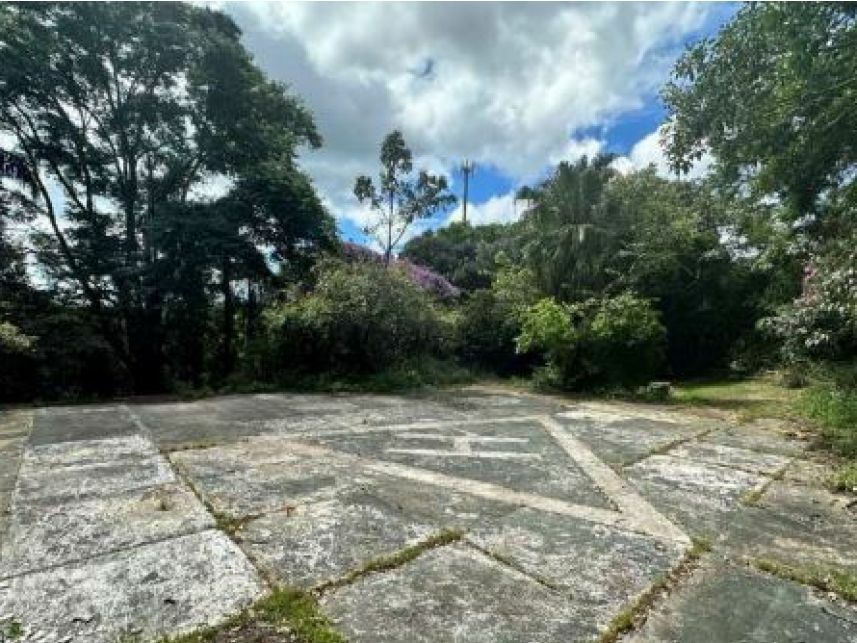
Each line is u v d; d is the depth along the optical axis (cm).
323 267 963
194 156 1200
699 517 268
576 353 788
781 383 827
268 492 297
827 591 196
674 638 165
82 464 352
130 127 1148
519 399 707
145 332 1117
